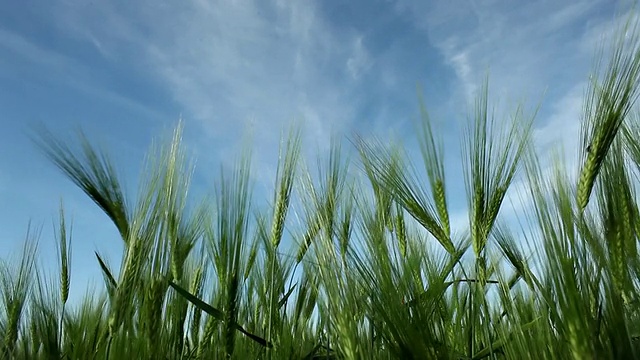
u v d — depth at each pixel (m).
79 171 0.52
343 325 0.40
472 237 0.48
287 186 0.57
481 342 0.51
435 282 0.51
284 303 0.55
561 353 0.37
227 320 0.48
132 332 0.47
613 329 0.34
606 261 0.37
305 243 0.57
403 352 0.40
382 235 0.45
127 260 0.48
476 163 0.49
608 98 0.43
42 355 0.50
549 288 0.38
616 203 0.43
